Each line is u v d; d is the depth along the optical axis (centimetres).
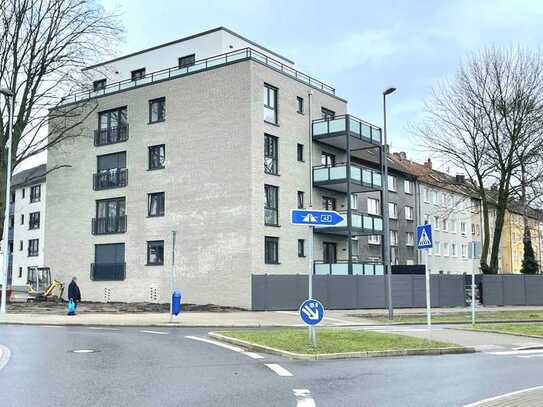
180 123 3403
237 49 3619
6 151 3241
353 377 1001
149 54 3841
